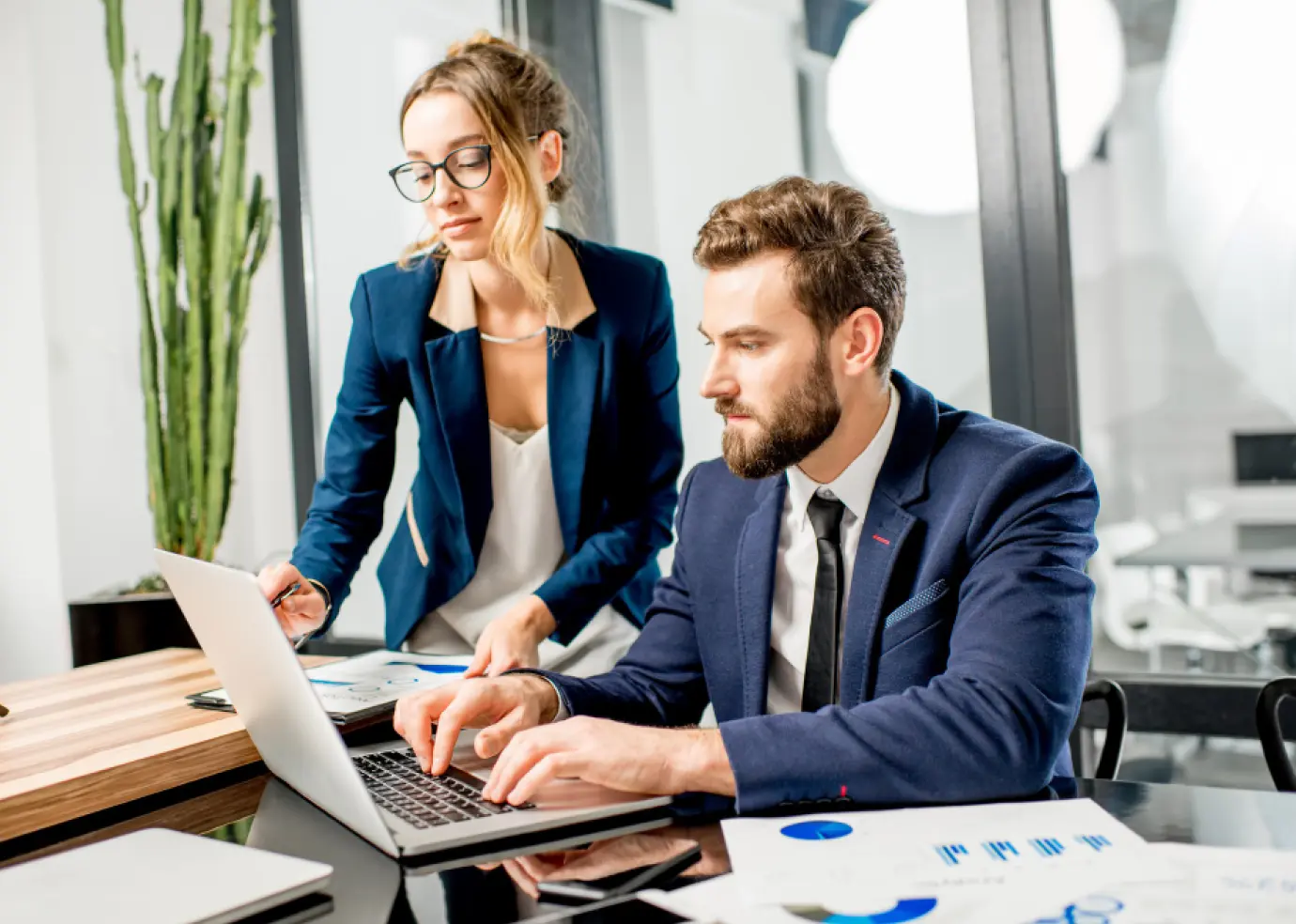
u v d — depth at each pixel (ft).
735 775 3.25
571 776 3.34
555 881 2.75
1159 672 7.99
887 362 4.18
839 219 3.93
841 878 2.59
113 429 11.51
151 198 11.82
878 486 4.25
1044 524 3.90
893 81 8.66
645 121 9.61
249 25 10.45
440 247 6.81
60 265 11.08
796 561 4.57
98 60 11.43
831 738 3.32
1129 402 8.16
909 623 4.07
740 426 4.00
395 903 2.64
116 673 5.71
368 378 6.84
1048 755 3.36
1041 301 8.20
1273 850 2.70
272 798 3.75
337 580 6.45
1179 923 2.28
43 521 11.08
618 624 6.99
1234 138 7.73
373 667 5.28
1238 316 7.81
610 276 6.77
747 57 9.17
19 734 4.31
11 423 11.16
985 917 2.35
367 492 6.79
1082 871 2.58
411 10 10.66
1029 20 8.11
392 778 3.65
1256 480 7.84
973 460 4.16
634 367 6.86
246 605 3.02
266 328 11.64
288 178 11.34
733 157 9.29
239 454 11.78
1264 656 7.89
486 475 6.71
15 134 10.92
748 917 2.40
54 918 2.47
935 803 3.28
